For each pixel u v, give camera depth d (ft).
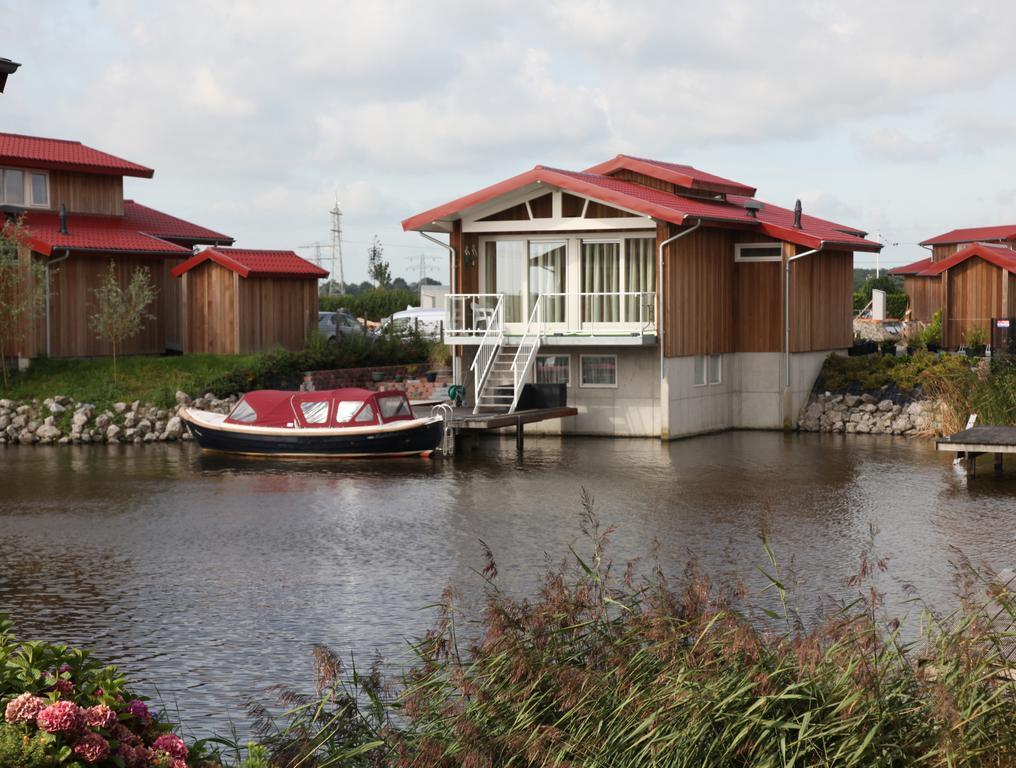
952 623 27.07
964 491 68.33
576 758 22.08
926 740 21.68
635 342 92.07
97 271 113.70
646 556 51.37
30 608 44.27
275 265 112.68
